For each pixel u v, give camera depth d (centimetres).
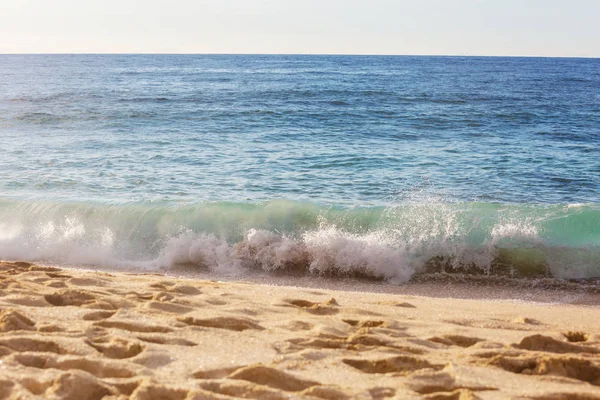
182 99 3584
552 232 885
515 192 1326
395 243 871
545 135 2220
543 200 1262
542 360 351
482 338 427
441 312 532
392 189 1328
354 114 2856
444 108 3200
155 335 388
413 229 899
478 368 344
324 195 1262
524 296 757
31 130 2206
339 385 310
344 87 4809
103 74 6738
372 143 1988
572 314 575
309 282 821
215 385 299
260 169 1518
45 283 551
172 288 561
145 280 621
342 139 2077
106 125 2378
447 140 2080
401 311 521
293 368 337
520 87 5131
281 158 1678
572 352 397
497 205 983
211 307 490
